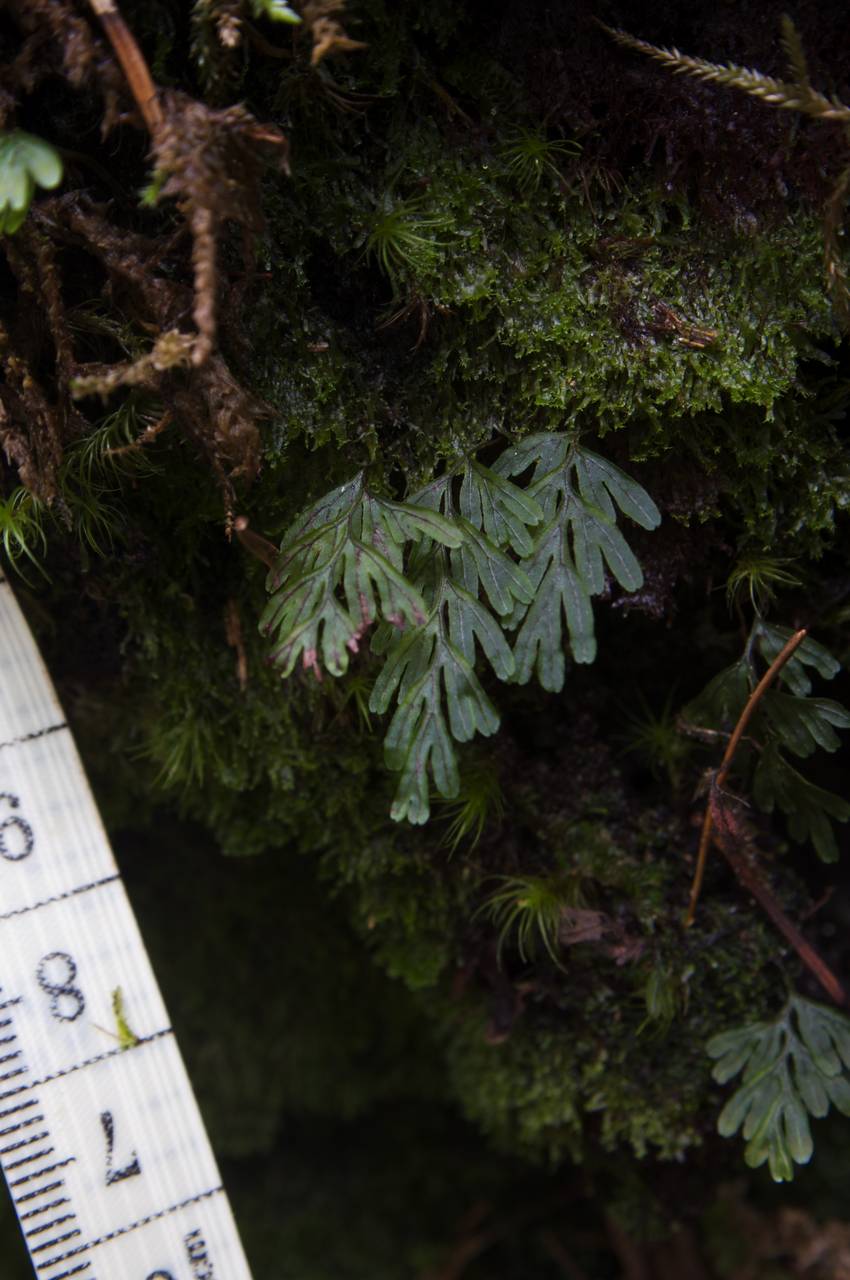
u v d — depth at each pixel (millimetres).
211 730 141
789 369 126
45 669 126
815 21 125
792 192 126
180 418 123
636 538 134
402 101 125
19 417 124
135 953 126
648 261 127
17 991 125
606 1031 143
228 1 117
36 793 126
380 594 122
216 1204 126
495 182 126
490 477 126
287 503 131
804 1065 136
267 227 124
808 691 131
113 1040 126
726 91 124
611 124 125
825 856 134
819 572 137
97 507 128
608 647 143
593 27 125
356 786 141
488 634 124
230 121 114
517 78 125
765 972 141
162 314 122
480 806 135
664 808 142
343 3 117
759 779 134
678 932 139
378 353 129
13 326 125
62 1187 125
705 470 131
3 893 125
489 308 126
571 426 127
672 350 126
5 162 114
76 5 116
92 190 125
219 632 139
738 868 137
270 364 127
